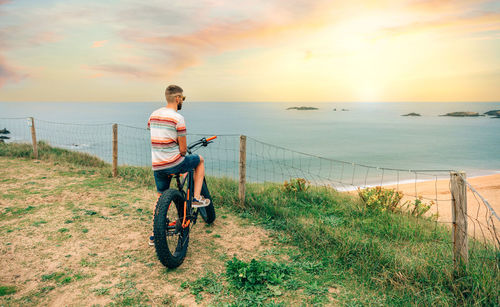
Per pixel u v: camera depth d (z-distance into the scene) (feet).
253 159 201.05
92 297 9.14
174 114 11.17
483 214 42.91
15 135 288.10
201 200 13.04
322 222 16.75
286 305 8.91
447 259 11.32
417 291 9.62
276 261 11.87
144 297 9.22
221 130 613.93
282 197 21.95
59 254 11.87
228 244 13.43
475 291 9.07
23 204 17.60
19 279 10.03
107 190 21.27
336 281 10.40
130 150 180.24
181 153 11.53
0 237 13.17
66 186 21.79
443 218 33.83
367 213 19.56
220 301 9.10
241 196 18.33
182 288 9.79
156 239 10.12
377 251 12.03
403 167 197.67
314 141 392.88
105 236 13.74
